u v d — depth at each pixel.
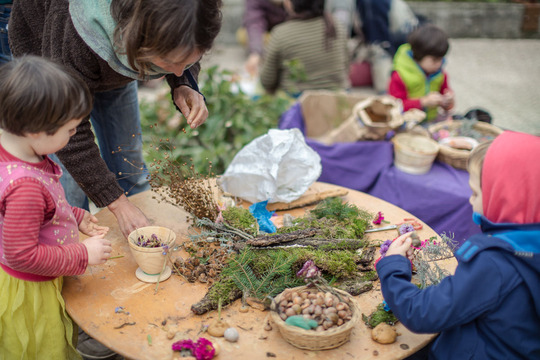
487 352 1.21
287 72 3.76
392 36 4.22
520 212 1.17
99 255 1.37
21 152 1.27
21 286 1.34
